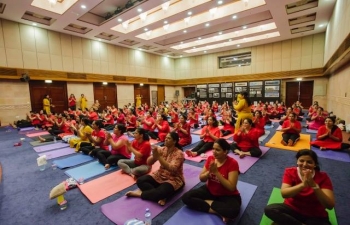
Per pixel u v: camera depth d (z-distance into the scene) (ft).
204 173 6.67
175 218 6.39
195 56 54.29
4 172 11.19
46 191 8.86
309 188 5.25
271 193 7.98
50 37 32.37
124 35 34.99
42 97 32.55
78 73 35.81
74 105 35.04
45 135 21.39
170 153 8.21
